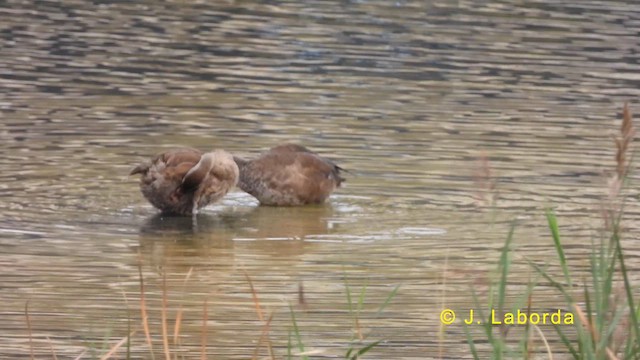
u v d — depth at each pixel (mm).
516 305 23500
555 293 30797
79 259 32875
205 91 51219
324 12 67188
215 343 27359
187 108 48594
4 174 40281
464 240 35062
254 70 55000
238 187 39938
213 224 36969
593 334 22141
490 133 46312
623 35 63594
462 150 44156
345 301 30031
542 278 31594
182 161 37750
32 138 44156
